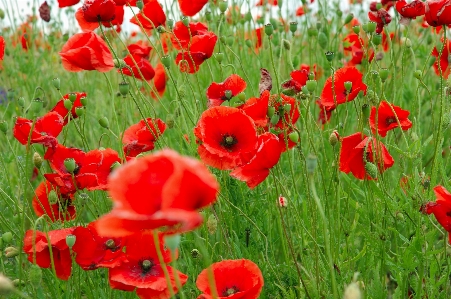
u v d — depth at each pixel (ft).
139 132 3.78
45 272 3.35
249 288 2.61
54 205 3.53
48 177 3.16
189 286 3.51
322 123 4.48
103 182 3.22
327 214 3.51
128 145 3.76
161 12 4.57
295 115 3.43
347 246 3.30
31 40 7.24
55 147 3.23
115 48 6.39
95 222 2.83
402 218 3.43
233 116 2.82
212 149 2.79
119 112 5.32
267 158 2.90
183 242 3.67
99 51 3.54
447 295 3.44
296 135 3.19
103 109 5.60
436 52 4.62
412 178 3.41
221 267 2.69
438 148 3.43
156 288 2.64
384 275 3.47
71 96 3.60
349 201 3.48
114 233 2.00
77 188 3.16
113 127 5.03
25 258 3.56
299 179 4.32
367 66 4.06
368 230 3.45
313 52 5.69
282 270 3.56
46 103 4.83
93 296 3.44
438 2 3.27
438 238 4.00
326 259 3.28
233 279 2.70
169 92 5.46
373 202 3.47
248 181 2.95
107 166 3.26
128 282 2.67
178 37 4.51
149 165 1.95
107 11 3.61
